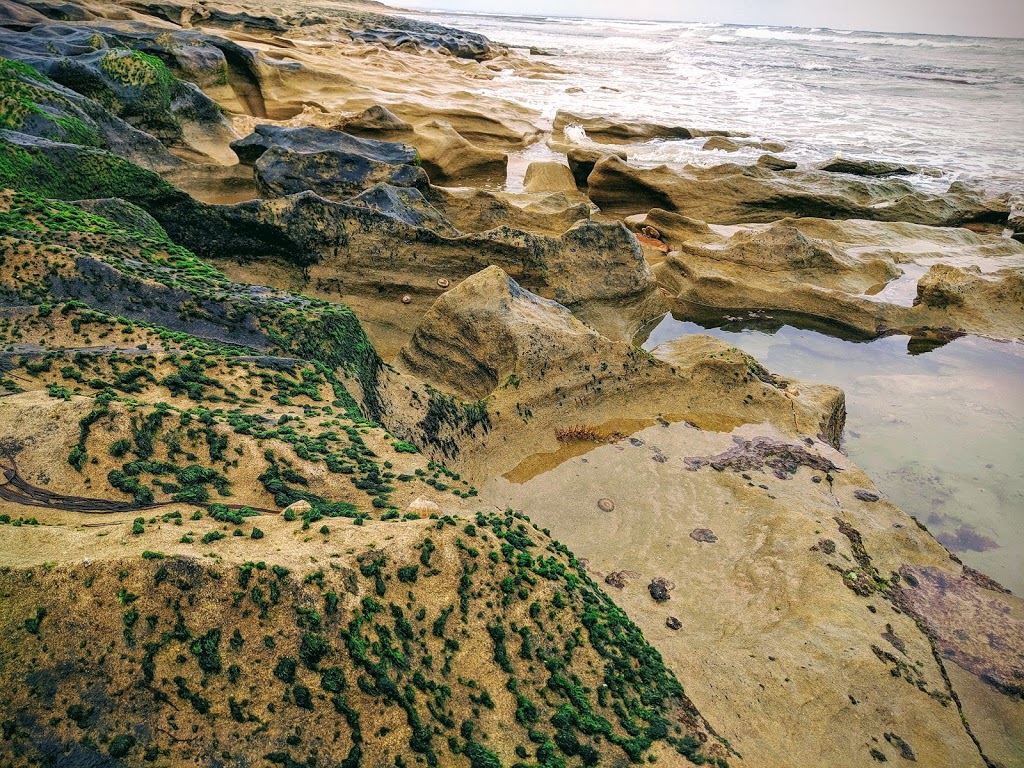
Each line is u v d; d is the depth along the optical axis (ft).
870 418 30.48
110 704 9.82
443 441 22.75
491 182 66.49
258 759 9.99
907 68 167.94
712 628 17.26
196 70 68.80
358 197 35.45
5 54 51.67
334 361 22.49
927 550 20.95
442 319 27.55
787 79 147.84
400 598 12.25
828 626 17.25
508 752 11.39
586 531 20.81
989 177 69.82
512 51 199.11
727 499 22.44
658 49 233.76
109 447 13.55
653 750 12.31
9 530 11.00
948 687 16.17
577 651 13.37
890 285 43.65
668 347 30.45
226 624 10.68
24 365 16.49
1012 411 31.14
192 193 46.21
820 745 14.20
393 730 10.82
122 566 10.45
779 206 57.06
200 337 21.75
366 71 98.63
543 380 25.26
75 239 23.63
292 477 15.08
